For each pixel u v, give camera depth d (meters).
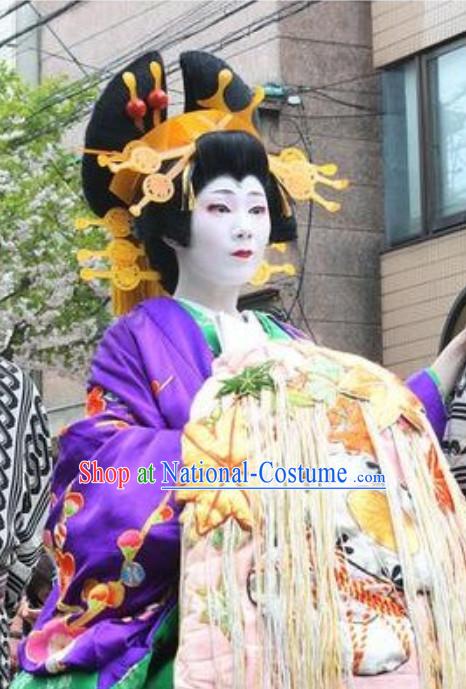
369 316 15.66
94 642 3.33
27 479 4.41
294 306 15.12
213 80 3.99
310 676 3.12
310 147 15.56
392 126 15.78
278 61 15.59
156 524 3.35
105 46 19.28
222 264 3.79
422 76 15.32
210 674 3.13
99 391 3.64
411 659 3.16
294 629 3.13
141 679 3.32
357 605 3.18
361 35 15.95
